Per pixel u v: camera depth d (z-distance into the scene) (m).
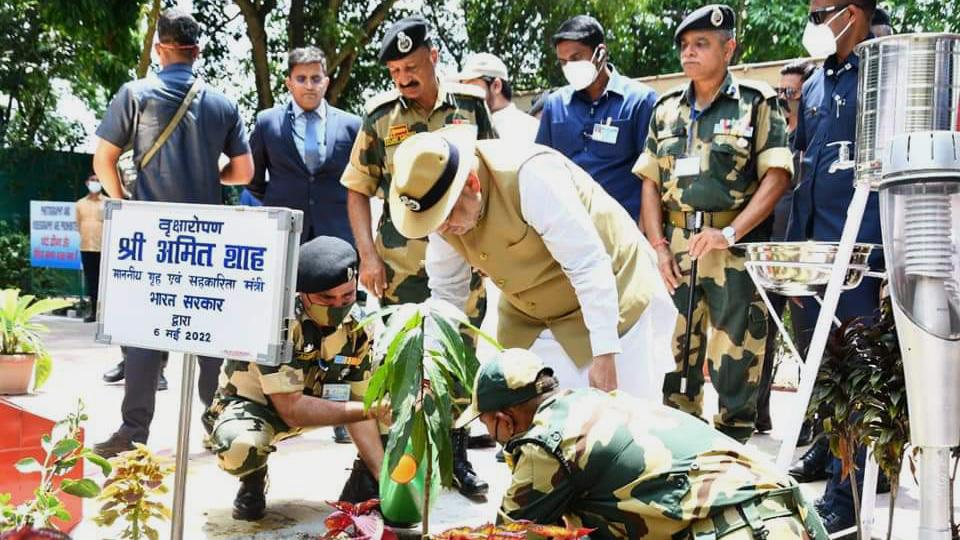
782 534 2.17
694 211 4.13
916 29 13.61
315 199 5.01
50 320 10.91
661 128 4.28
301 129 5.01
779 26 15.34
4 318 4.29
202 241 2.34
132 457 2.38
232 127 4.70
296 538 3.41
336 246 3.48
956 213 2.15
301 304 3.48
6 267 14.00
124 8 12.67
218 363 4.71
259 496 3.62
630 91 4.75
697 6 17.05
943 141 2.12
